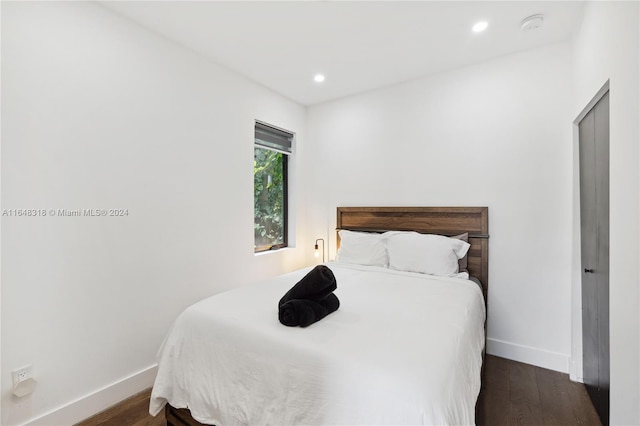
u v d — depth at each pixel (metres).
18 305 1.52
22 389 1.51
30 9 1.54
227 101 2.66
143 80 2.05
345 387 1.01
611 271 1.26
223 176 2.63
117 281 1.91
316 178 3.58
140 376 2.02
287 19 1.98
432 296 1.81
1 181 1.46
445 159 2.73
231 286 2.71
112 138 1.88
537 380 2.13
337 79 2.90
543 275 2.32
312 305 1.41
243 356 1.30
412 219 2.89
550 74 2.28
